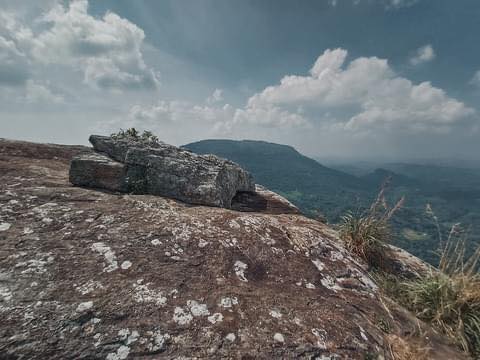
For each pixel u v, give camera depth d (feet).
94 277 12.03
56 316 9.96
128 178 22.26
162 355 9.49
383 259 21.61
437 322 15.31
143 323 10.40
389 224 22.02
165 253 14.29
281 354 10.32
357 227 22.22
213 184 23.07
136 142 26.27
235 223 18.65
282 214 27.61
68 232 14.61
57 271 11.98
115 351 9.33
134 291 11.67
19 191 18.07
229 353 9.96
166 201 20.47
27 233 14.07
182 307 11.43
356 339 11.77
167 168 22.94
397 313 14.84
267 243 17.43
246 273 14.62
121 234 15.07
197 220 17.93
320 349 10.85
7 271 11.57
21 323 9.51
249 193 32.78
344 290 15.51
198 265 14.11
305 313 12.67
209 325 10.90
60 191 18.89
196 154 28.66
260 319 11.68
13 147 29.35
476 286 15.97
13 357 8.57
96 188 21.33
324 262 17.47
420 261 23.13
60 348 9.07
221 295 12.53
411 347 12.30
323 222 28.17
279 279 14.89
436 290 16.20
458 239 17.34
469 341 13.97
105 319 10.23
